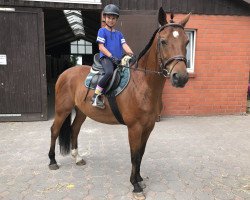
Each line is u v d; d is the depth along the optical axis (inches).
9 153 184.2
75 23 546.9
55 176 150.8
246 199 129.3
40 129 241.1
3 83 257.4
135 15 257.3
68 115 161.2
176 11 271.7
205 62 286.2
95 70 141.9
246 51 288.5
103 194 132.3
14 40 252.5
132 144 129.0
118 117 133.0
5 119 263.6
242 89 296.2
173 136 225.3
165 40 108.4
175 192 134.9
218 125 260.2
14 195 130.8
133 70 128.4
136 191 129.3
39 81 262.8
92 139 214.8
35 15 252.2
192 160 175.3
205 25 279.3
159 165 166.9
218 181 146.9
